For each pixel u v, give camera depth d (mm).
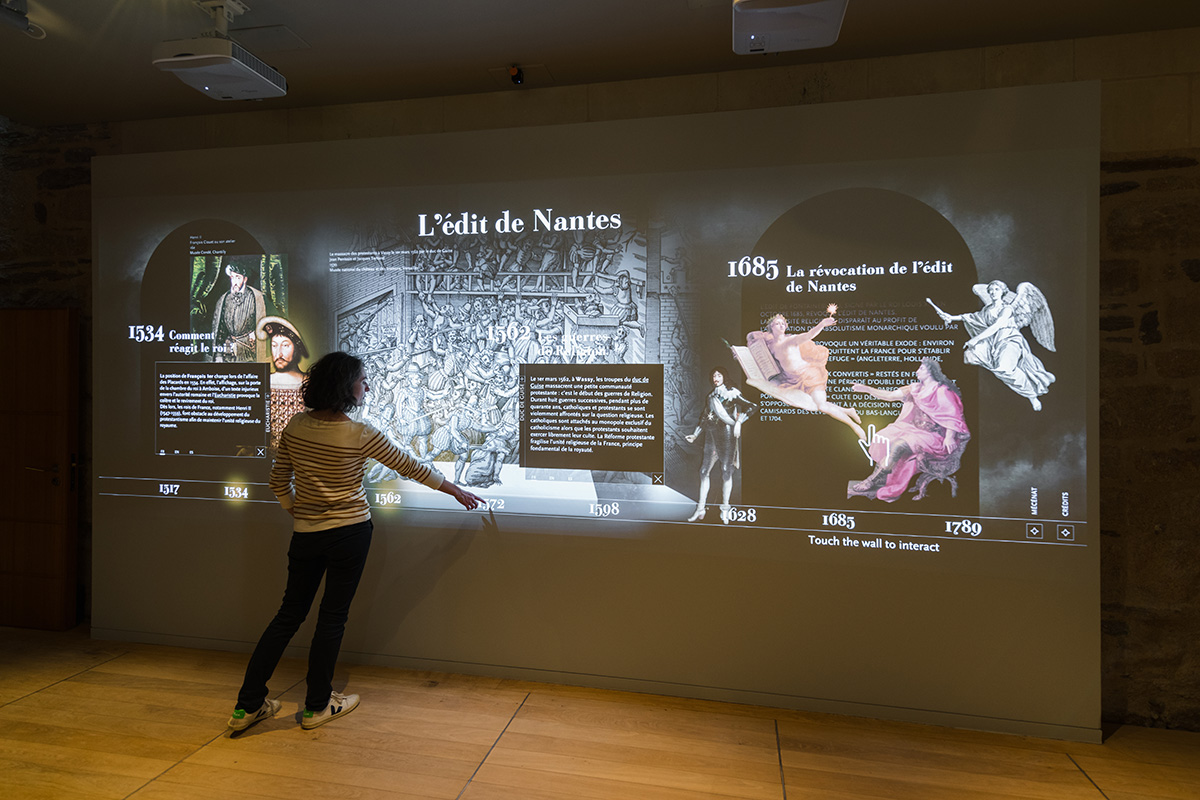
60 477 3893
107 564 3654
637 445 3080
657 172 3039
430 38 3010
